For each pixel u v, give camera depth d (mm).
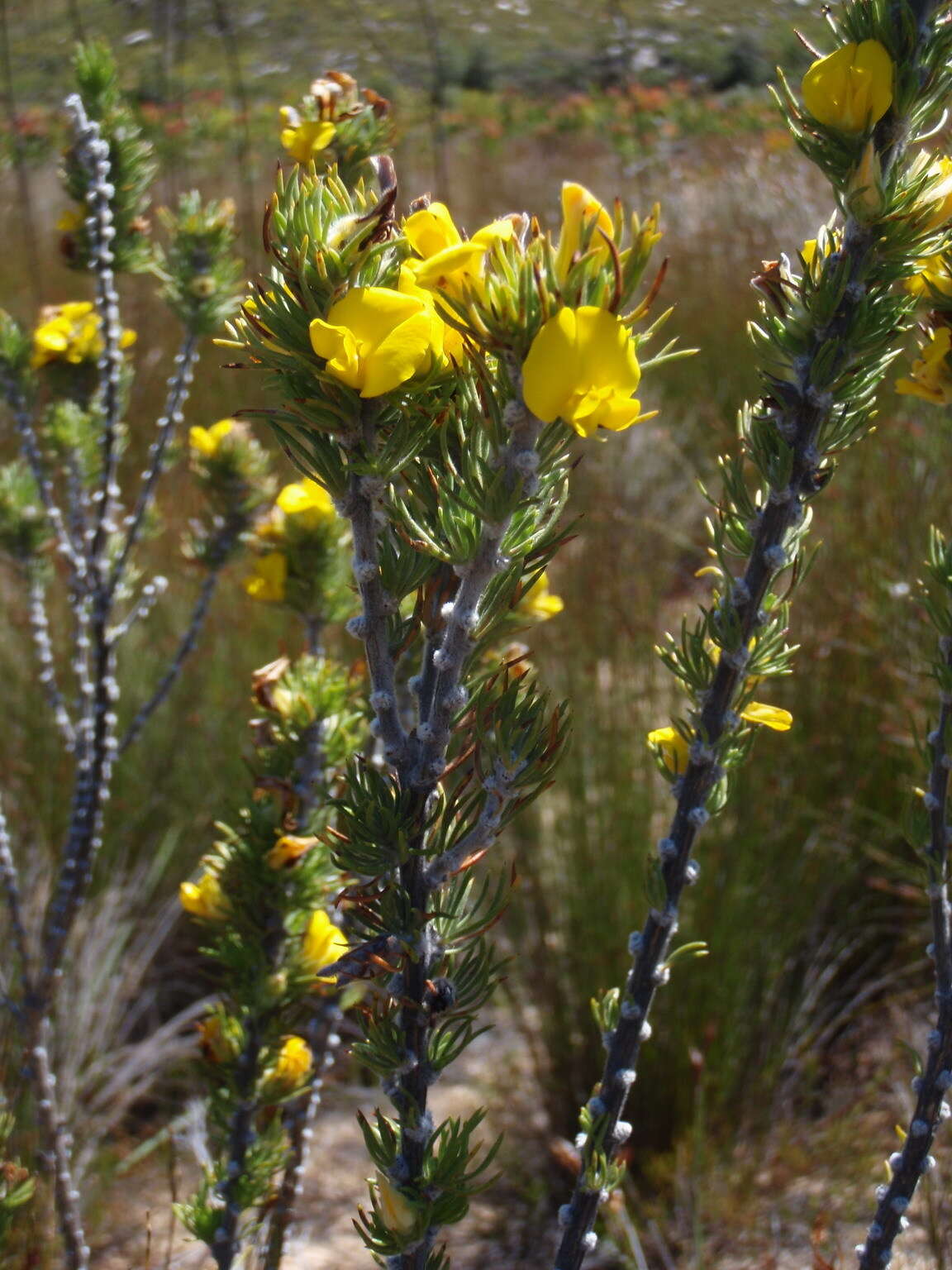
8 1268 690
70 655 1236
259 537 604
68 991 975
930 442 1285
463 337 344
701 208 2412
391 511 358
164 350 2117
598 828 1004
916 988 1093
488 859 1048
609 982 958
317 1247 907
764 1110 962
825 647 1154
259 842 492
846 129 384
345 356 343
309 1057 536
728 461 414
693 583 1674
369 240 348
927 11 383
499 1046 1128
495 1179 394
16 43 2645
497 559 350
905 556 1192
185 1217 550
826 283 390
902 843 1121
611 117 3311
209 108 3283
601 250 337
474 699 377
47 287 2471
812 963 1048
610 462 1899
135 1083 1072
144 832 1223
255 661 1314
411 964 382
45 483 729
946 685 441
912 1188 457
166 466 774
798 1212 881
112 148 703
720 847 974
